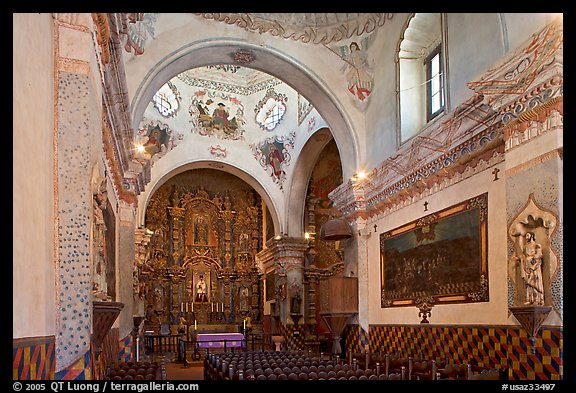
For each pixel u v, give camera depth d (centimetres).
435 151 1134
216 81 2347
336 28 1536
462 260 1049
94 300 667
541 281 751
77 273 581
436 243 1152
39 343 491
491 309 945
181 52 1398
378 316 1427
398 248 1331
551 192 745
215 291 2753
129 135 1164
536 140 783
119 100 966
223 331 2700
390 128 1404
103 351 865
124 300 1373
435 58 1325
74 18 618
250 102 2392
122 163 1264
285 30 1528
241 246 2836
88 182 601
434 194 1173
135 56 1320
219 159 2330
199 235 2783
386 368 950
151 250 2638
